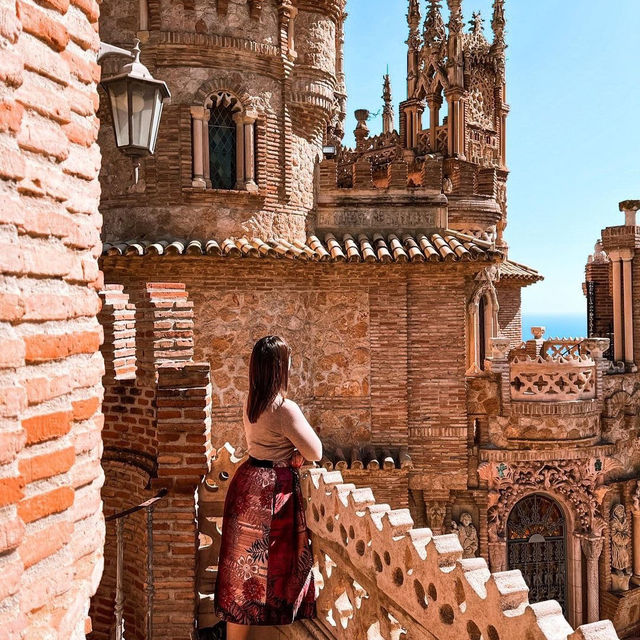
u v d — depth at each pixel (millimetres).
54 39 2418
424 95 27766
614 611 15961
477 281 17734
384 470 12992
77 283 2633
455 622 3684
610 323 20047
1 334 2100
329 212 14094
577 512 15359
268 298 12836
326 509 5457
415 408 13672
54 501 2359
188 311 6754
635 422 16172
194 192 12312
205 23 12258
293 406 4254
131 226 12438
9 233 2148
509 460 14445
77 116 2645
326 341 13539
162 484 6137
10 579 2059
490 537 14531
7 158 2133
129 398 6949
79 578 2693
